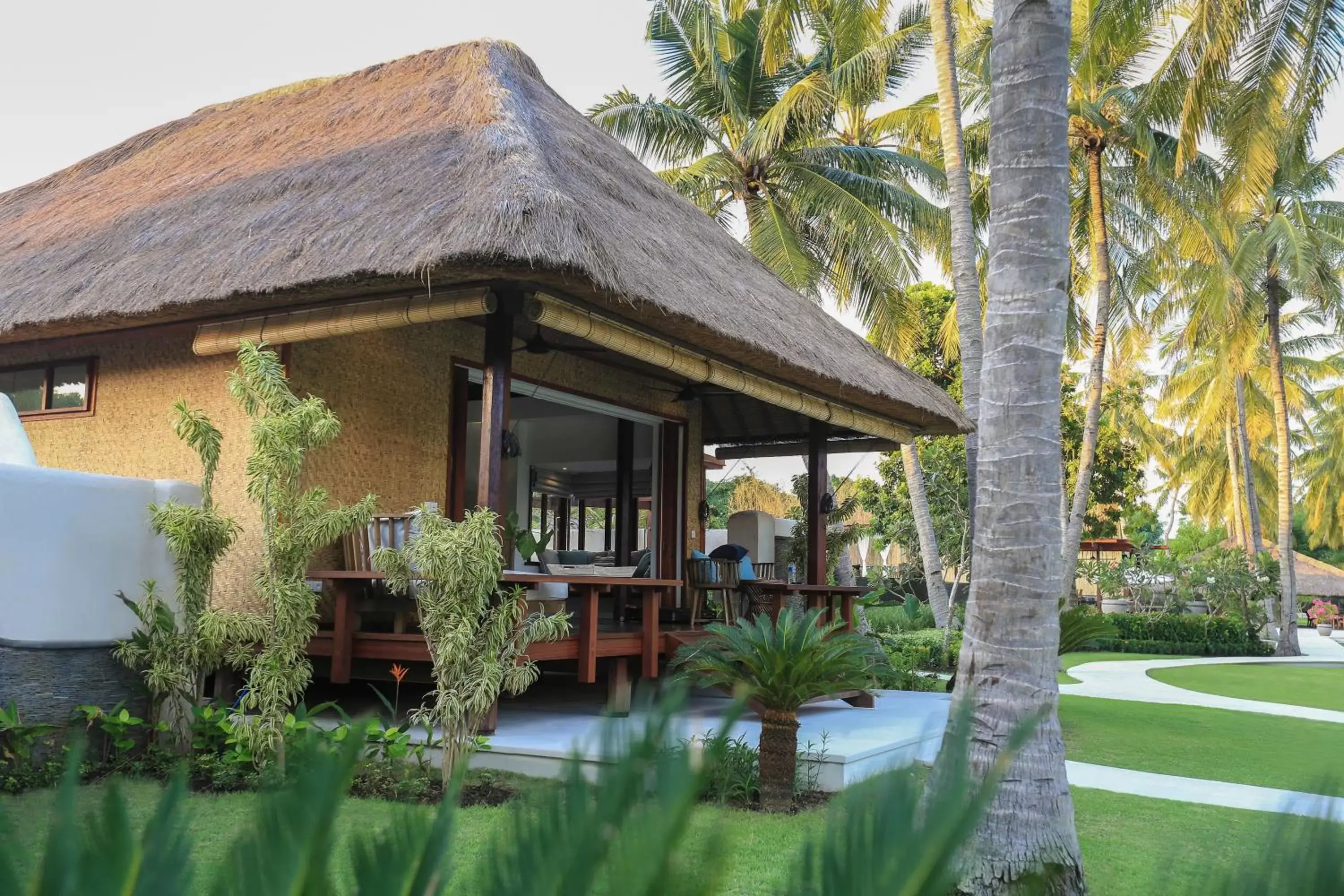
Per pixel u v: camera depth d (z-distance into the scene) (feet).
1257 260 77.66
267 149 34.71
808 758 22.47
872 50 61.62
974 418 47.03
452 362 32.71
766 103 71.87
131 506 24.72
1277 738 35.65
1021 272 16.78
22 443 25.46
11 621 22.00
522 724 26.50
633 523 45.01
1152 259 82.74
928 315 92.99
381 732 20.88
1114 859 18.24
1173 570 108.06
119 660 23.79
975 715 2.89
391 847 2.82
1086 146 68.69
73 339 29.04
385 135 31.19
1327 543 179.73
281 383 21.83
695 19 67.36
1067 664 73.72
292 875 2.65
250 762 20.53
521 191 23.22
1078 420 91.91
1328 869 2.60
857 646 22.02
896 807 2.68
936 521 75.25
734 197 72.74
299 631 21.50
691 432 43.91
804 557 55.01
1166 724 38.70
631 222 29.48
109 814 2.74
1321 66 51.72
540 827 2.64
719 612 40.09
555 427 46.85
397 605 25.76
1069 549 67.10
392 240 23.45
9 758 20.24
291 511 21.76
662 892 2.47
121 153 41.57
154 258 28.09
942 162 74.59
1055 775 15.15
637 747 2.67
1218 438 151.94
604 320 25.90
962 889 2.61
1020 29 17.22
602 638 27.27
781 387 33.60
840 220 65.92
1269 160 54.29
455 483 32.55
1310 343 127.95
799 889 2.66
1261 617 104.27
